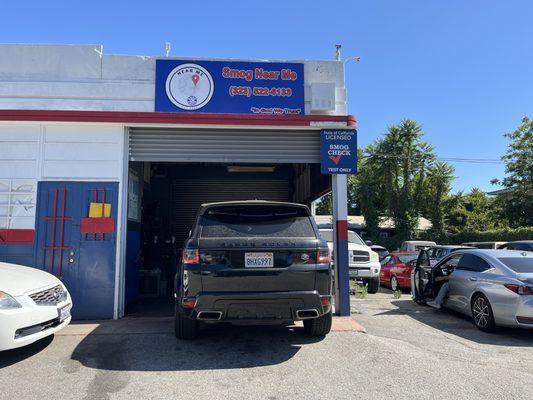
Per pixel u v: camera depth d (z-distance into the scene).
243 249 5.38
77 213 7.82
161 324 7.20
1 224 7.74
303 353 5.69
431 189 40.91
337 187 8.28
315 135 8.48
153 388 4.51
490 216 38.91
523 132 34.22
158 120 7.89
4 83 8.13
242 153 8.33
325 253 5.59
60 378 4.78
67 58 8.28
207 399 4.25
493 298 7.19
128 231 8.51
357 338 6.42
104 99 8.22
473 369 5.23
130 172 8.57
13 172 7.83
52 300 5.82
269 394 4.38
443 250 13.61
